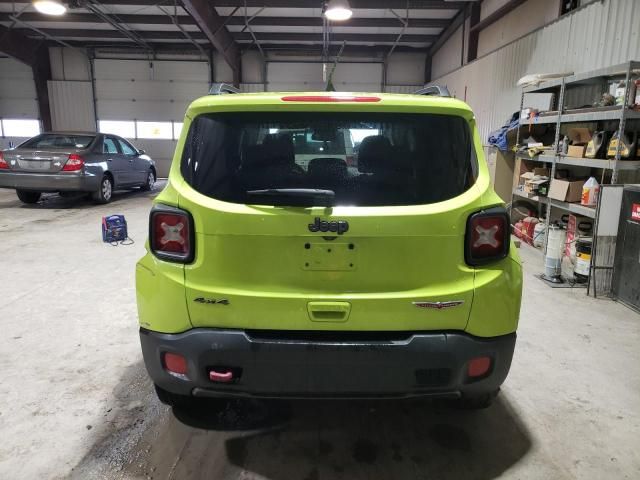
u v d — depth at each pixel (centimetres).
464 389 174
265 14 1273
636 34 533
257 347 166
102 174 848
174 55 1619
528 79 583
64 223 700
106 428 213
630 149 429
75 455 195
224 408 230
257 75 1641
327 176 171
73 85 1636
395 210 166
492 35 1020
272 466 190
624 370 272
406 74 1638
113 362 275
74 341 302
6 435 206
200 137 175
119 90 1638
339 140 172
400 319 167
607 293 408
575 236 478
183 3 1026
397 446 204
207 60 1614
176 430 212
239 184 170
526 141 638
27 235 615
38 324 329
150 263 176
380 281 167
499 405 236
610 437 211
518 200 685
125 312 354
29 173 776
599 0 600
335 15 916
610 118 441
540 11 778
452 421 222
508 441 208
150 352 179
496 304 170
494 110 984
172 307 170
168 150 1675
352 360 166
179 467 189
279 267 166
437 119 175
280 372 168
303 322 167
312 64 1633
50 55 1622
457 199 169
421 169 171
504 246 174
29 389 244
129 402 234
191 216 167
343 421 221
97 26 1440
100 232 641
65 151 792
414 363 167
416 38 1487
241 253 166
